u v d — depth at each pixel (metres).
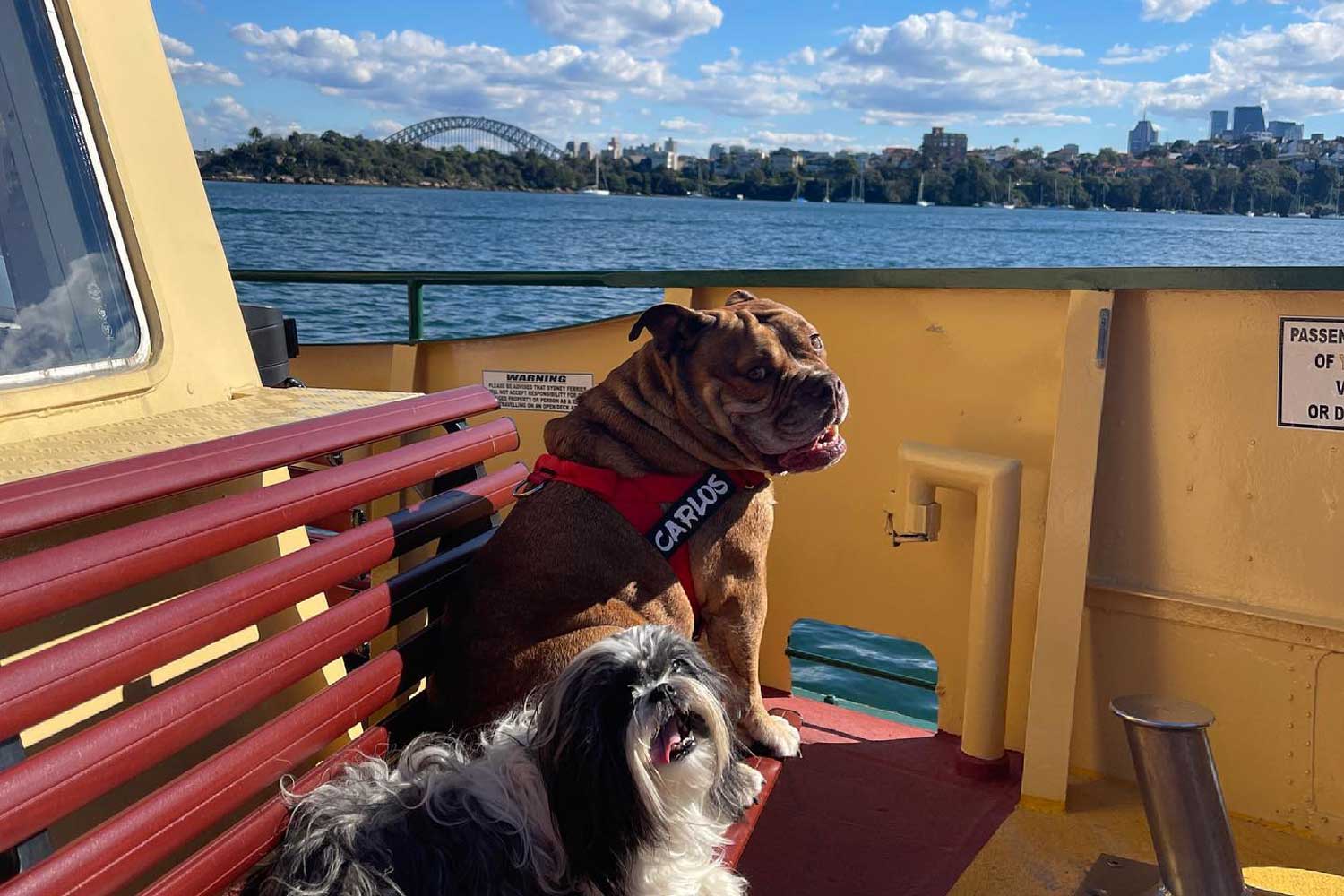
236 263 49.56
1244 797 2.88
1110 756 3.04
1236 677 2.84
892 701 6.37
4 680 1.19
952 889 2.56
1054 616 2.88
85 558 1.34
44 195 1.88
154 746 1.36
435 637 2.30
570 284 3.85
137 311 2.04
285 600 1.65
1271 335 2.70
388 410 2.17
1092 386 2.85
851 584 3.48
